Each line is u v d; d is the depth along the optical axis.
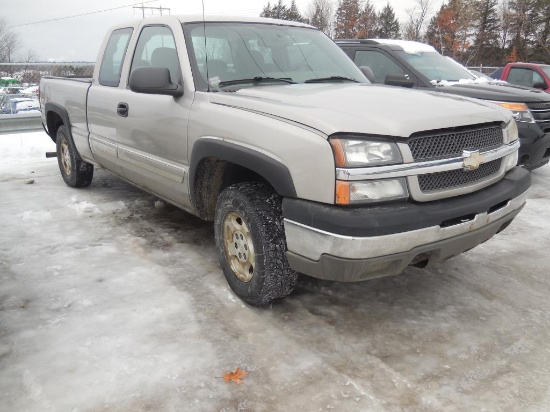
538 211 5.38
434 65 7.11
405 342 2.83
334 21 53.66
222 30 3.87
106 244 4.20
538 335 2.92
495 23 49.47
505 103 6.09
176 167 3.62
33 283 3.45
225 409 2.28
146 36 4.15
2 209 5.11
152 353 2.67
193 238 4.36
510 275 3.73
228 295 3.32
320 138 2.51
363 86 3.61
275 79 3.70
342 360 2.65
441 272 3.76
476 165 2.76
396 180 2.53
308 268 2.67
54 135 6.23
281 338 2.85
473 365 2.63
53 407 2.26
